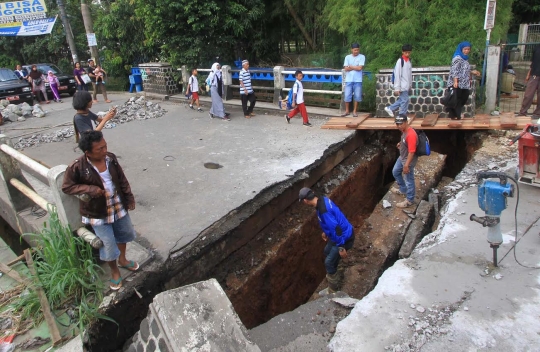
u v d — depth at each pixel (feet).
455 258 13.73
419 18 32.12
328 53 44.01
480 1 31.65
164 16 41.91
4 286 13.57
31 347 10.86
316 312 12.98
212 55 44.62
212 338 8.13
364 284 16.92
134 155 25.73
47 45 70.49
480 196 12.35
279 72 37.27
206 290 9.16
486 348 10.09
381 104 31.32
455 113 27.07
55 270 12.18
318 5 41.14
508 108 31.17
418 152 19.88
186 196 19.07
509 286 12.13
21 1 60.23
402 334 10.75
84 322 11.51
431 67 28.60
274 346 11.66
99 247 11.93
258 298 17.42
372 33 34.78
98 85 46.88
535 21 56.90
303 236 20.56
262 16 45.32
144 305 13.12
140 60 59.31
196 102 39.45
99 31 59.88
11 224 19.88
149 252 14.10
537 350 9.91
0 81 48.57
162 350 8.61
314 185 23.82
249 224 17.99
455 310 11.39
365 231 20.13
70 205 12.57
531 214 15.88
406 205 21.47
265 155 24.49
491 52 28.86
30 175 21.62
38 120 39.29
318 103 38.22
